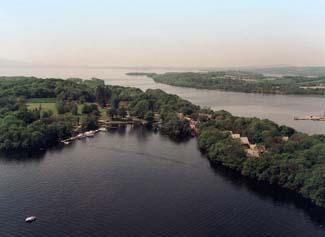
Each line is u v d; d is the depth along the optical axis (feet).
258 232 534.37
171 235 522.47
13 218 561.43
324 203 608.60
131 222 555.28
